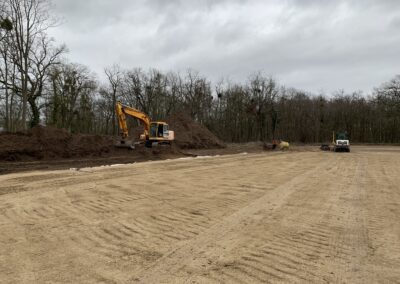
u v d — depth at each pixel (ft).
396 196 33.50
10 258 16.70
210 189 36.42
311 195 33.60
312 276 14.75
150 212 25.99
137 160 75.41
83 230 21.33
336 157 91.40
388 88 213.25
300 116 248.32
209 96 221.66
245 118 228.02
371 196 33.37
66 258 16.71
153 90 202.49
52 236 20.13
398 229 22.15
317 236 20.47
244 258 16.74
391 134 226.58
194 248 18.15
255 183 40.86
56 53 119.44
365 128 240.12
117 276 14.64
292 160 78.69
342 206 28.78
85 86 167.22
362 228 22.27
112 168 56.39
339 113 247.91
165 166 60.85
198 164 65.57
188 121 136.87
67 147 73.26
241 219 24.17
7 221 23.31
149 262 16.19
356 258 16.94
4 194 32.78
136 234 20.58
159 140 95.40
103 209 26.91
